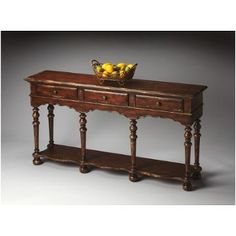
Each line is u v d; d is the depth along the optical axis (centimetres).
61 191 584
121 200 565
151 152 664
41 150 669
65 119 752
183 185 581
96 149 673
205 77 856
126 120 749
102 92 588
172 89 570
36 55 907
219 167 627
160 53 930
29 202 562
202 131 714
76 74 627
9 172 621
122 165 610
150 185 593
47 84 611
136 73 864
